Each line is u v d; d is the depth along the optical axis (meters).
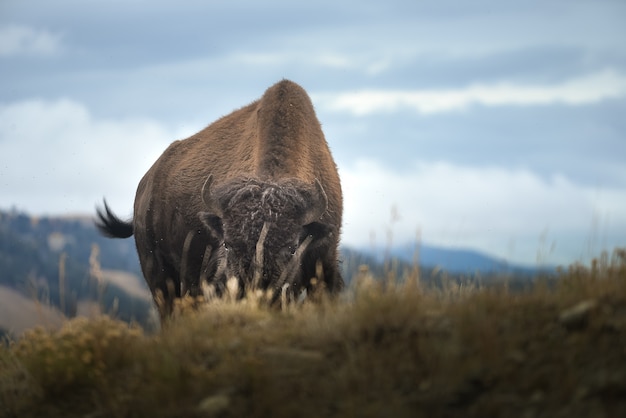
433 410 20.69
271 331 26.41
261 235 32.47
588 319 22.53
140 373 25.16
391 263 31.33
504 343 22.39
